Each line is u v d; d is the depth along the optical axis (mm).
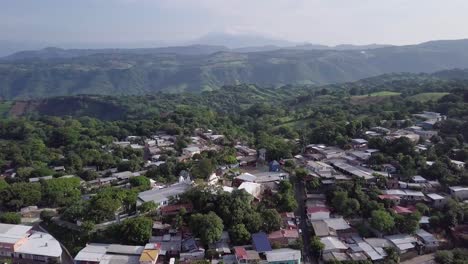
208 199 114625
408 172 135375
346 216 117062
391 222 109125
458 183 129250
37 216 123812
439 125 181625
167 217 112750
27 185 133750
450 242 108188
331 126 193750
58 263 99812
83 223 108875
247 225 106562
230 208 110062
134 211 118688
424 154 149750
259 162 165625
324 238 105312
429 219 113875
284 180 133250
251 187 124875
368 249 102375
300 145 182250
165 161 171375
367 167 145375
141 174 158000
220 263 93438
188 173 143875
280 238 104062
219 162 159125
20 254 101375
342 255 99750
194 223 105562
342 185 126688
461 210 114062
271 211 110562
